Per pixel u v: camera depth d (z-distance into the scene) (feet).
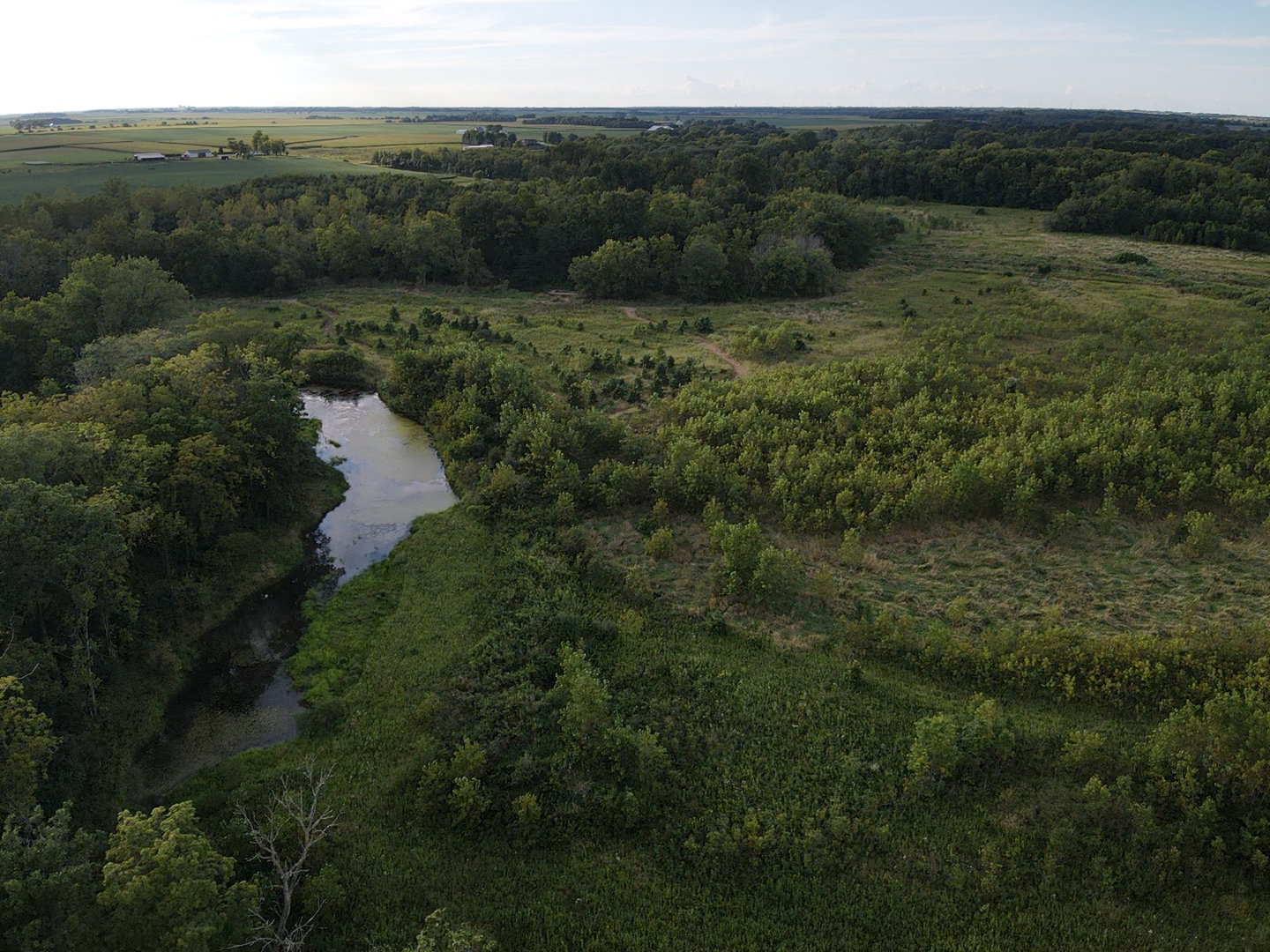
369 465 219.82
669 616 145.28
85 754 113.29
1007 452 181.27
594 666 132.57
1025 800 104.22
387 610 156.35
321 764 116.37
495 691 127.75
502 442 212.84
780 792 108.06
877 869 97.14
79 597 112.78
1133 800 101.14
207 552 163.53
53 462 131.75
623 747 110.52
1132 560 157.89
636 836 102.94
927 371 233.76
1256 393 200.44
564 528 174.40
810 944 89.61
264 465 185.78
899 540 168.14
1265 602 141.59
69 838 99.14
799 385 229.45
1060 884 93.86
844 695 124.36
